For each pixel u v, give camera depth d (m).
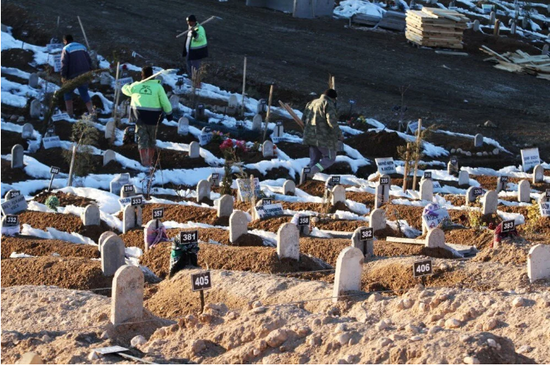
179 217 16.81
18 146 20.48
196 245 12.53
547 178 21.52
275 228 15.64
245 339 8.87
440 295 9.91
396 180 20.98
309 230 15.40
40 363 8.41
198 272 11.19
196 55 29.06
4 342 9.12
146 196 18.69
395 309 9.98
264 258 12.79
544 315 9.13
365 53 34.69
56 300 11.05
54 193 18.41
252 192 17.50
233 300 11.01
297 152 24.00
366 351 7.98
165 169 21.73
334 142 21.00
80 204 17.64
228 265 12.89
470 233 14.82
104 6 38.78
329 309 9.97
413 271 11.43
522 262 12.29
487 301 9.67
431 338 7.98
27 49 32.50
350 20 38.94
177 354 8.89
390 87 30.98
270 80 30.67
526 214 17.28
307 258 13.05
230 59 32.66
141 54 32.84
